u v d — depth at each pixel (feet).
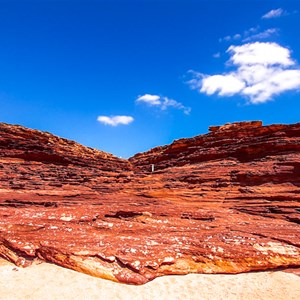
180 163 107.65
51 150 117.60
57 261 39.55
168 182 82.99
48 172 95.76
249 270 39.40
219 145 108.17
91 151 159.84
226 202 65.77
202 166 92.89
